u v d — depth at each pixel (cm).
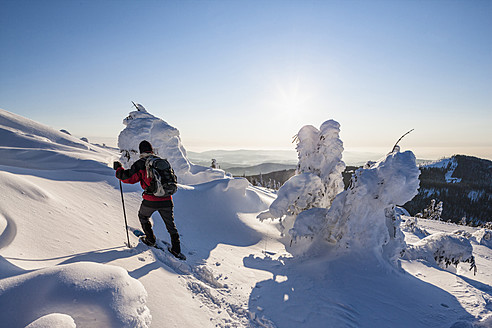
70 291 169
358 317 303
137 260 310
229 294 321
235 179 795
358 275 400
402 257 516
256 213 762
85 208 411
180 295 274
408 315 314
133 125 759
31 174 482
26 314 154
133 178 343
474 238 1352
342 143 655
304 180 630
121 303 172
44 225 297
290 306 316
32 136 1214
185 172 961
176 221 542
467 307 337
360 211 451
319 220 532
